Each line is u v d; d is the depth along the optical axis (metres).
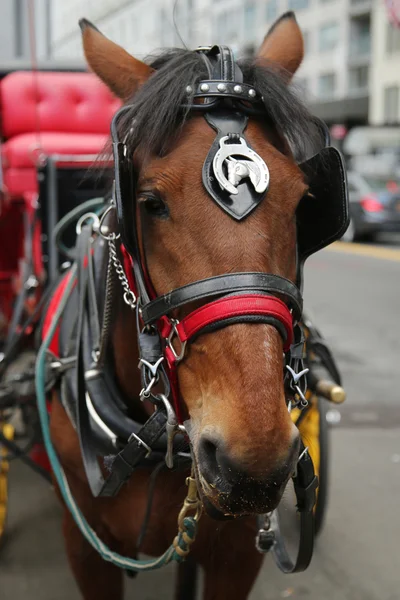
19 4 5.55
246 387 1.37
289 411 1.54
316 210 1.72
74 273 2.45
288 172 1.58
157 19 30.84
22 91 4.22
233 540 2.05
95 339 2.10
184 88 1.63
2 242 4.47
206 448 1.43
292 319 1.55
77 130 4.31
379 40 31.78
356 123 34.56
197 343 1.48
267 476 1.33
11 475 4.07
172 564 3.29
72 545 2.29
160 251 1.55
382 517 3.68
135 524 2.08
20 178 3.80
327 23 35.06
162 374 1.64
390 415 5.10
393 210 16.12
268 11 33.75
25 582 3.08
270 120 1.72
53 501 3.78
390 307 8.58
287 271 1.56
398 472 4.22
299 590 3.05
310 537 1.77
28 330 3.12
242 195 1.50
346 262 12.58
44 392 2.31
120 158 1.61
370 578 3.14
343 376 5.93
